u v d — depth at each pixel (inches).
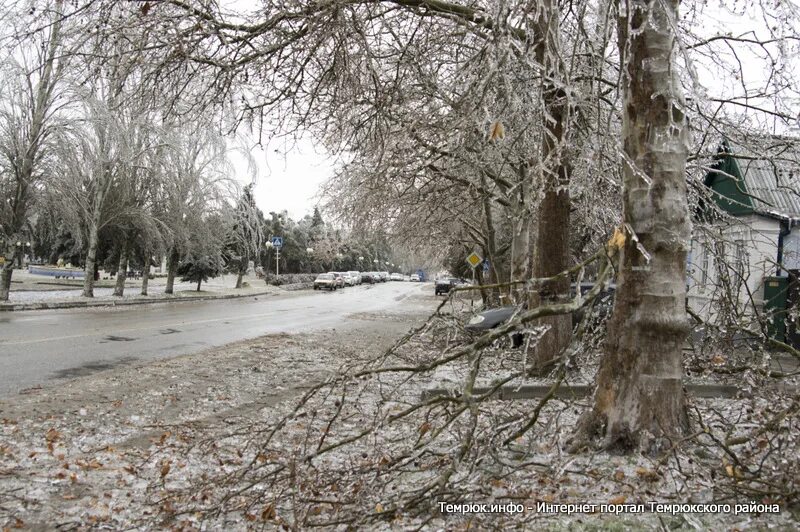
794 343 403.5
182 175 1048.8
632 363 180.5
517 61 213.3
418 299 1571.1
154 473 198.2
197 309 1026.1
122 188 1033.5
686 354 318.3
